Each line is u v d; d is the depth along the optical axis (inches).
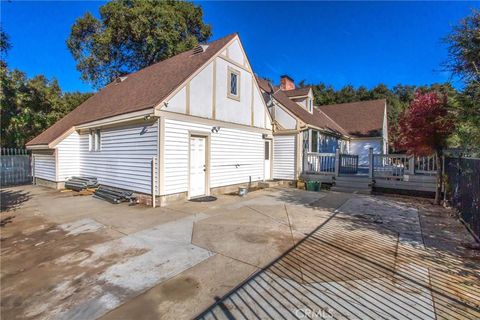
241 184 448.5
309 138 538.9
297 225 230.7
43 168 509.0
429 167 401.1
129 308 108.3
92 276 137.1
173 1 807.7
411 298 113.2
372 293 117.5
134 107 328.5
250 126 465.1
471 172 211.5
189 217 259.1
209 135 374.3
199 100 355.6
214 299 114.3
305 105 668.1
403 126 347.3
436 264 148.6
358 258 157.8
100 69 844.6
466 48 194.1
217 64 386.3
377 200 357.7
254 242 187.5
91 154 434.9
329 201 347.9
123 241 190.7
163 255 164.6
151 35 773.3
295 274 137.0
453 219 253.6
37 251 172.9
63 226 229.8
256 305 109.3
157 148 305.1
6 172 536.1
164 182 309.4
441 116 282.2
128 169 350.3
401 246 178.1
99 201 341.7
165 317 102.0
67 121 531.2
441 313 102.3
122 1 761.6
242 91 443.2
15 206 313.1
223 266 147.9
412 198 376.2
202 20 873.5
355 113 896.9
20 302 114.4
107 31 745.0
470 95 203.8
